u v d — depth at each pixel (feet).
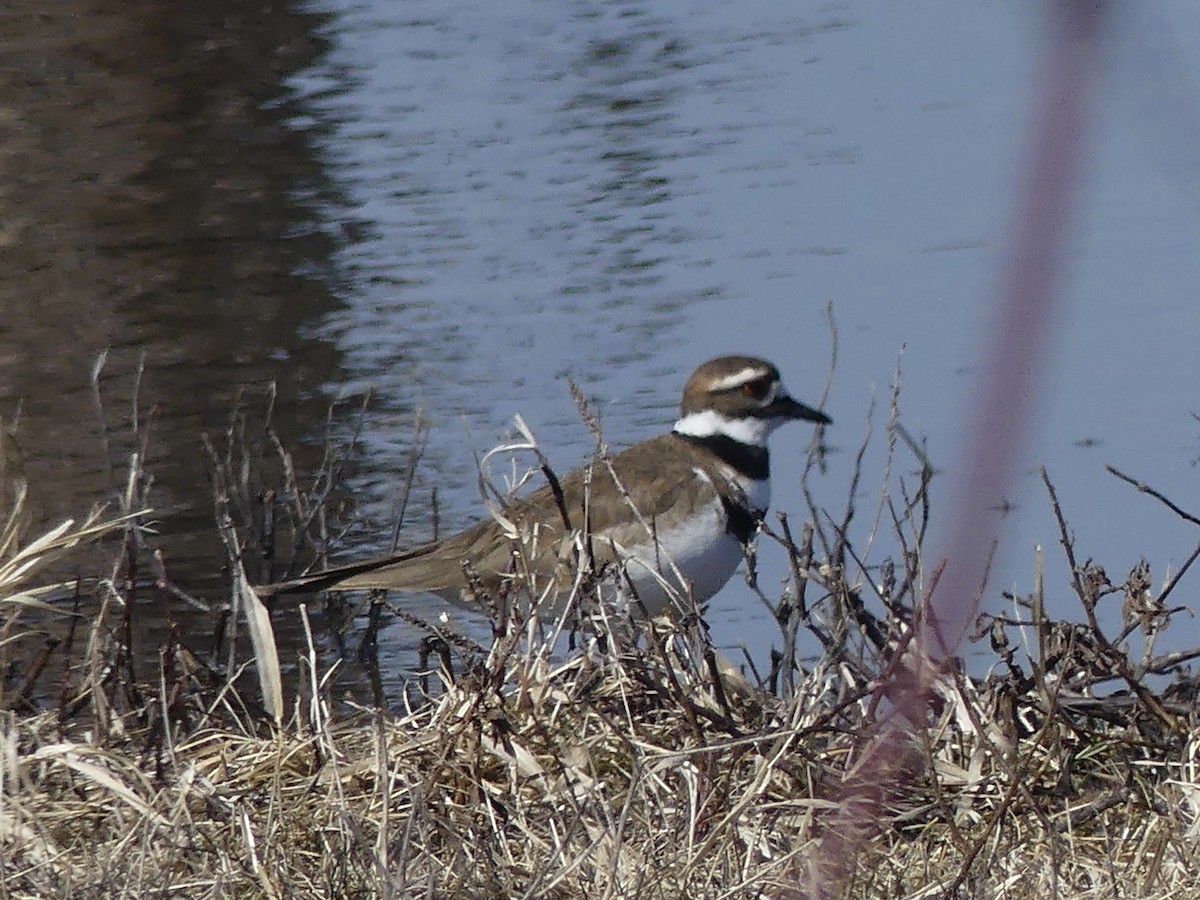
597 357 53.83
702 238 62.80
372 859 22.39
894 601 27.14
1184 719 26.99
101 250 63.98
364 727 28.99
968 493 12.80
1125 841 24.68
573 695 26.73
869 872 23.20
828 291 57.77
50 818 25.07
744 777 25.48
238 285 60.29
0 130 74.13
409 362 54.13
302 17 86.53
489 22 87.04
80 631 37.42
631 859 23.11
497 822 24.66
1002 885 22.93
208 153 72.08
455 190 68.13
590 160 69.87
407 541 42.91
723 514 37.37
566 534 31.48
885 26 84.53
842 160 69.05
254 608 31.53
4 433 36.50
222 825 24.62
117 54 80.89
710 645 27.40
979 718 26.17
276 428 49.90
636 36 84.74
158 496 45.52
